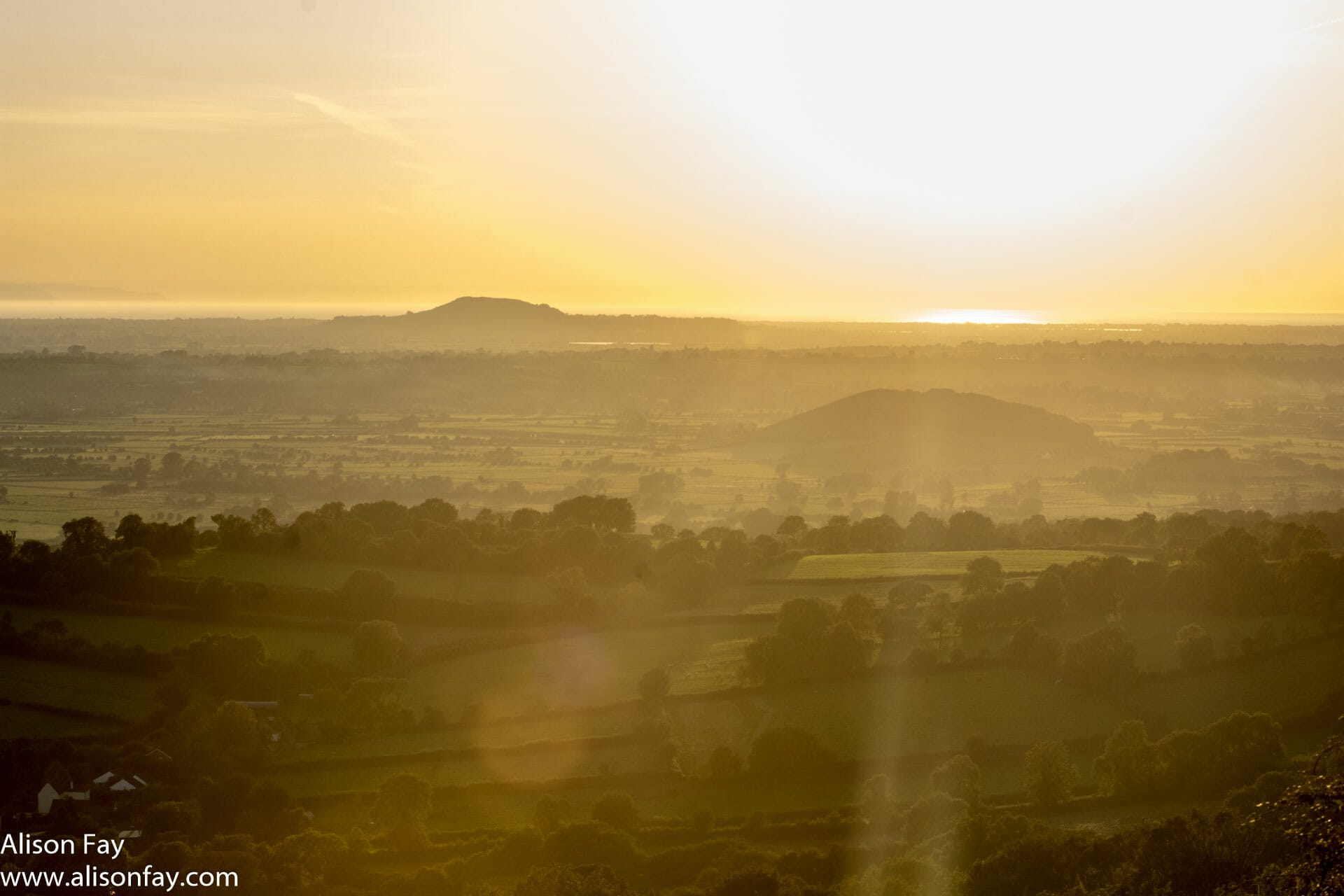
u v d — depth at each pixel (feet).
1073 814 245.65
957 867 219.82
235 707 286.05
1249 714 261.24
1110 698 303.89
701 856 233.14
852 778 270.05
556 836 234.38
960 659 330.75
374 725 298.15
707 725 298.97
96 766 268.00
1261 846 196.34
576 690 322.75
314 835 231.71
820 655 322.55
